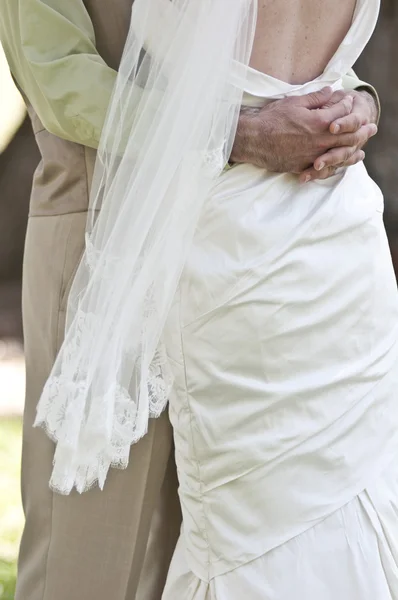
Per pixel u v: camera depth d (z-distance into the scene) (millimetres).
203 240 6312
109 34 6684
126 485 6730
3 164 31828
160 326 6160
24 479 7164
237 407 6297
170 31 6117
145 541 6875
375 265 6746
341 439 6430
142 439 6691
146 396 6156
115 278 6066
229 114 6129
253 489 6281
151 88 6199
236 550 6277
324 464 6363
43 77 6480
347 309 6512
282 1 6543
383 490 6555
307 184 6578
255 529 6277
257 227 6277
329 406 6410
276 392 6273
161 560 7422
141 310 6121
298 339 6352
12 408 20062
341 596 6242
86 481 6332
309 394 6340
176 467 7121
